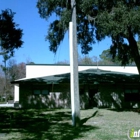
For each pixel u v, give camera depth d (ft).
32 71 93.50
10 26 39.32
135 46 53.36
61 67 94.89
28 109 68.74
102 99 76.84
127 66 99.50
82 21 56.03
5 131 31.37
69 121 41.34
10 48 41.34
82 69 99.25
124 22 40.47
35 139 26.16
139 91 78.48
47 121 41.47
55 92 75.66
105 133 29.53
